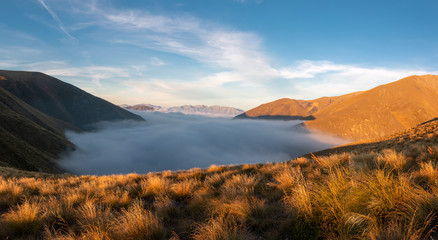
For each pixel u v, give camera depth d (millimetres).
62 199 6562
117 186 9148
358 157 8000
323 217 3107
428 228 2555
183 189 6879
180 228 4094
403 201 3027
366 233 2607
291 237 3205
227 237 3057
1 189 8367
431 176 4145
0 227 4355
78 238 3695
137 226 3758
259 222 3799
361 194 3293
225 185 7152
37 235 4309
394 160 6285
